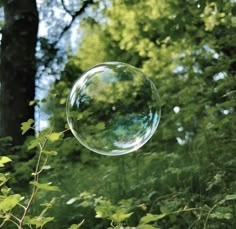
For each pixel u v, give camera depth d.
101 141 0.95
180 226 1.27
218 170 1.36
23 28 2.75
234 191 1.25
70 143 1.87
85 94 0.93
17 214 1.44
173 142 2.13
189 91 2.04
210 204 1.30
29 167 1.78
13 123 2.66
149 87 0.95
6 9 2.79
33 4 2.80
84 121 0.94
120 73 0.93
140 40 3.31
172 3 2.45
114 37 3.85
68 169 1.86
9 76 2.71
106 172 1.67
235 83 1.87
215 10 2.31
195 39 2.61
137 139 0.95
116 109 0.94
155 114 0.95
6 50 2.74
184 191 1.33
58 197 1.53
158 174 1.57
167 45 2.93
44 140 0.90
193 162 1.52
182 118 1.94
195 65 2.52
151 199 1.46
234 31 2.43
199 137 1.62
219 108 1.57
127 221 1.27
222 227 1.19
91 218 1.47
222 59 2.05
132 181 1.59
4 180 0.88
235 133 1.56
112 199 1.49
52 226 1.44
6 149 2.20
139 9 3.43
